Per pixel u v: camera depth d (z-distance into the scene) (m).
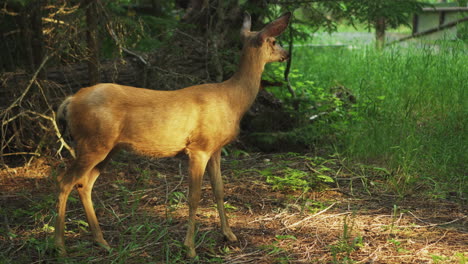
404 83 8.73
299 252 4.33
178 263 4.11
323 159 6.84
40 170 6.50
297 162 6.95
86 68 7.45
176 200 5.45
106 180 6.20
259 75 4.36
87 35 6.82
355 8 8.27
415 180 6.03
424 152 6.71
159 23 7.75
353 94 9.29
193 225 4.20
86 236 4.68
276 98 8.52
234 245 4.48
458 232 4.73
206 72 7.57
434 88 8.39
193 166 4.14
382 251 4.30
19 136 6.87
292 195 5.79
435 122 7.50
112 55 7.80
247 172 6.56
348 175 6.41
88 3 6.66
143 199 5.62
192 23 8.23
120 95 4.03
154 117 4.02
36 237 4.62
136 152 4.16
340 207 5.45
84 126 3.99
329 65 11.48
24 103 6.69
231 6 8.11
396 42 11.66
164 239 4.54
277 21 4.25
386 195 5.78
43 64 6.15
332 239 4.59
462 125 7.22
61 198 4.16
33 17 6.66
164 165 6.81
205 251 4.35
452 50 9.30
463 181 6.05
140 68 7.52
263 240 4.58
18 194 5.68
